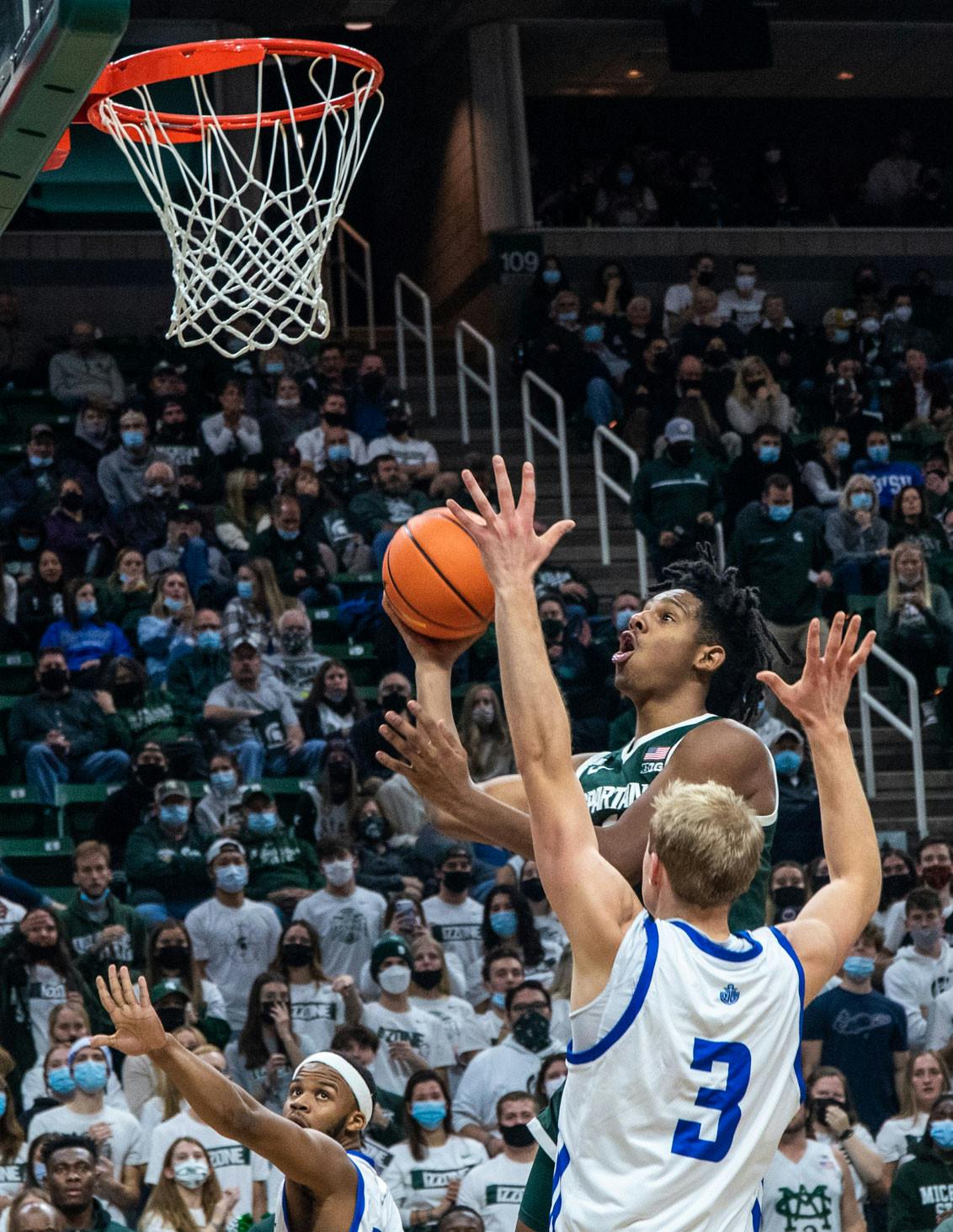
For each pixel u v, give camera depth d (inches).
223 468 706.2
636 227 964.0
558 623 600.4
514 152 941.8
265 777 549.0
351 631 636.7
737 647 189.9
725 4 868.6
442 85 992.9
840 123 1096.8
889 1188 402.0
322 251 248.5
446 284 997.2
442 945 470.9
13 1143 377.7
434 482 716.7
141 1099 390.9
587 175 970.7
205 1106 205.3
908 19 1001.5
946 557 685.9
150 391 734.5
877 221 1031.0
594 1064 141.9
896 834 573.9
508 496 151.9
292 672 587.8
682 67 869.8
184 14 865.5
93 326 828.0
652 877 150.5
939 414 831.7
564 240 944.3
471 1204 382.3
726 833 143.9
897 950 482.0
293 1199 229.6
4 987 423.2
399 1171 386.6
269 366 765.9
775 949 146.3
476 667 608.4
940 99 1107.3
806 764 542.6
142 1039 198.4
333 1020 431.5
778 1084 143.9
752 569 620.4
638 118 1069.8
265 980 417.1
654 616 185.3
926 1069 415.2
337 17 891.4
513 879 495.8
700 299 866.1
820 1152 386.3
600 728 576.7
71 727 546.9
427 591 185.0
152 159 249.1
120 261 887.1
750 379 784.3
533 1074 415.2
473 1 922.7
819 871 473.4
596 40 972.6
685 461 675.4
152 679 583.5
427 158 1017.5
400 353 872.9
